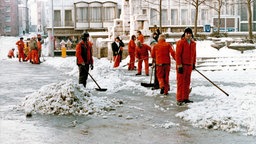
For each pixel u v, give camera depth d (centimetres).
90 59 1245
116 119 802
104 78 1586
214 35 3712
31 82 1505
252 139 635
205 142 619
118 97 1102
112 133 683
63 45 5200
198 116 791
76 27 5656
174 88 1273
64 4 5681
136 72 1950
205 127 718
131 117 815
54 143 615
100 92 1199
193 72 1833
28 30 11338
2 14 8762
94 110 873
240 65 1959
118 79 1503
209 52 2231
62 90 898
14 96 1130
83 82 1235
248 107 864
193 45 977
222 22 5622
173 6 5594
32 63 2725
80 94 920
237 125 718
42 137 652
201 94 1130
